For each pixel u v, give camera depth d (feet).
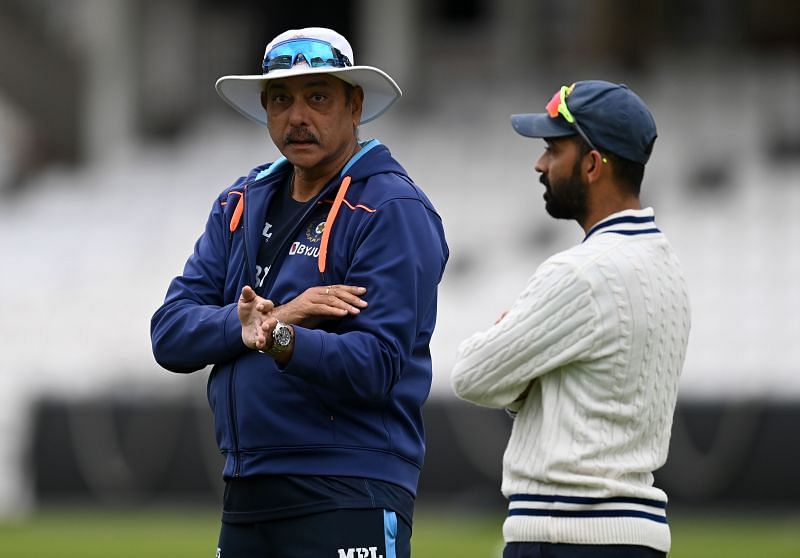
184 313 46.14
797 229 199.82
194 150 265.34
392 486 44.21
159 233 234.99
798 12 255.70
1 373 207.10
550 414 44.32
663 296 44.73
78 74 276.62
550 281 44.32
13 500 181.57
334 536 43.11
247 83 47.88
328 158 45.93
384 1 267.39
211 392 45.98
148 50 289.94
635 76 253.24
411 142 247.70
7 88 268.00
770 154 218.59
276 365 43.55
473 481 156.97
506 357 44.47
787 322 184.85
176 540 130.72
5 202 258.37
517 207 222.48
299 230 45.75
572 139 46.16
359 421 43.91
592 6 260.62
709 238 200.95
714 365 181.06
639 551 43.14
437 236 45.96
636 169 45.98
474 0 272.72
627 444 43.96
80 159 274.36
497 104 254.06
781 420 151.94
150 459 172.55
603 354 43.80
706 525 140.67
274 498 43.62
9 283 226.79
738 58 253.24
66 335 212.43
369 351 42.88
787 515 150.51
